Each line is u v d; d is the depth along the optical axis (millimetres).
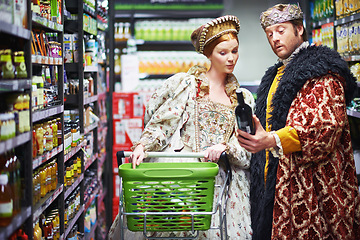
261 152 3008
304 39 2967
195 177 2488
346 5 4812
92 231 4719
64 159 3570
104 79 6094
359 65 4586
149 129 3053
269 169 2846
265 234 2836
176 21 7992
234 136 3158
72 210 3893
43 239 3076
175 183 2502
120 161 2793
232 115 3146
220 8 7844
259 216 2920
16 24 2385
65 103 4270
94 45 4910
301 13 2924
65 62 4242
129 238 2980
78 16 4199
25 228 2520
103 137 5879
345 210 2609
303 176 2602
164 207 2572
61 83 3574
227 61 3074
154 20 8062
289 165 2643
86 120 4707
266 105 3064
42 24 3070
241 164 3037
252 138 2492
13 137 2268
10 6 2281
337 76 2639
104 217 5867
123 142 6207
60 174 3494
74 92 4258
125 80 7086
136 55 7469
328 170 2619
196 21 8008
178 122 3115
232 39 3066
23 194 2523
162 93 3133
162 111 3082
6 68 2303
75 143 3943
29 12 2582
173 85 3117
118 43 7855
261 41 7699
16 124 2379
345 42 4859
